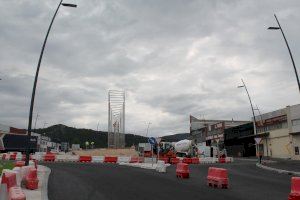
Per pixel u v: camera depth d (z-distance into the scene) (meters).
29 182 15.56
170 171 29.50
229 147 91.75
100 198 13.11
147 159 48.12
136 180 20.28
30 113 24.77
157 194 14.52
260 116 73.69
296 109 61.38
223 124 100.69
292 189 13.40
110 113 70.38
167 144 60.31
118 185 17.53
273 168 36.75
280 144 66.12
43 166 32.03
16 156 51.03
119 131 70.62
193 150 63.16
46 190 15.35
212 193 15.29
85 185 17.30
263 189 17.31
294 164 45.03
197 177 23.69
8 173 12.20
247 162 53.44
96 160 49.72
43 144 112.69
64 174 23.78
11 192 8.20
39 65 25.61
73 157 50.72
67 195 13.84
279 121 66.56
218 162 54.25
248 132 80.56
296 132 60.66
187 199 13.31
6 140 67.12
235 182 20.98
